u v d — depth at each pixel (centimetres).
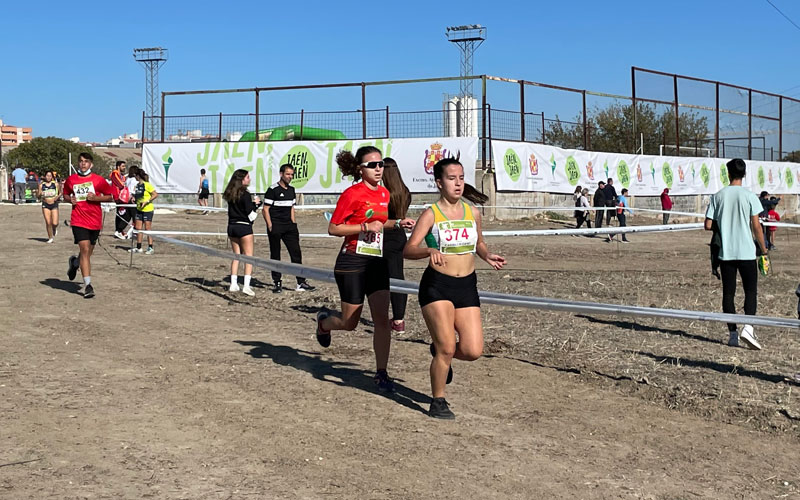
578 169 3244
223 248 1844
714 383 706
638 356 807
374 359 798
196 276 1367
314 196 3095
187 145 3197
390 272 893
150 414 602
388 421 599
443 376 605
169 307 1074
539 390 692
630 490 480
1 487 454
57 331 902
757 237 851
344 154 674
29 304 1066
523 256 1942
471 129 2947
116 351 810
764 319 656
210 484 469
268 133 3161
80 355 788
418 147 2972
